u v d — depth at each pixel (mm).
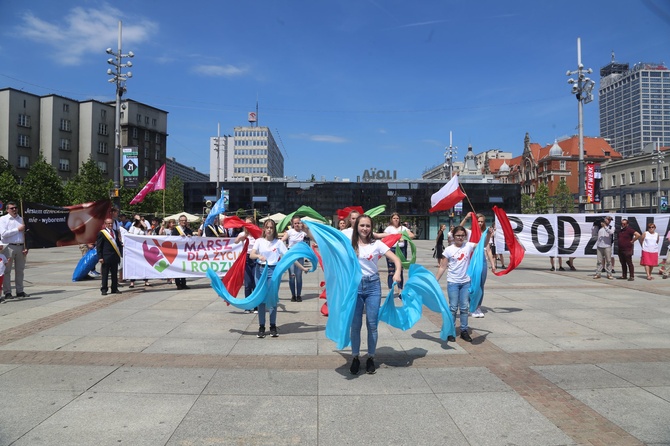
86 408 4066
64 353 5758
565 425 3775
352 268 5055
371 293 5035
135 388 4551
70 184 51594
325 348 6059
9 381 4738
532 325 7438
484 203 55438
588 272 16250
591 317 8070
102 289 10430
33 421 3805
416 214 54750
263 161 137125
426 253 28641
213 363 5379
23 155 66688
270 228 7012
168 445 3430
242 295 10828
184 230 12516
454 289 6562
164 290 11234
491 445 3451
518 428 3721
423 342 6391
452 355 5754
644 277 14516
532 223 17156
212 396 4352
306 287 12125
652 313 8430
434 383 4742
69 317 7938
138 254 11344
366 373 5051
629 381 4801
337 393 4449
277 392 4465
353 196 54312
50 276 14141
